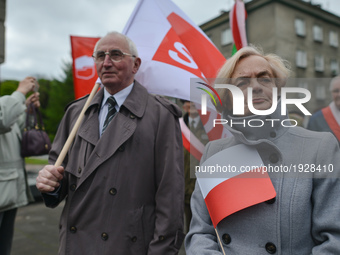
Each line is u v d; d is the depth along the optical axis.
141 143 1.46
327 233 0.94
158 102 1.59
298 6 16.88
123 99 1.57
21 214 5.05
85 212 1.41
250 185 1.03
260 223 1.01
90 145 1.49
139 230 1.40
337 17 18.45
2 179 2.31
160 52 1.95
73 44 2.36
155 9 2.05
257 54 1.15
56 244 3.76
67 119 1.71
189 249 1.13
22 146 2.48
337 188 0.97
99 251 1.36
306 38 17.50
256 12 16.86
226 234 1.07
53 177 1.42
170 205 1.42
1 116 2.09
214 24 17.38
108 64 1.51
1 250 2.47
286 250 0.97
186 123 2.43
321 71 18.19
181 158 1.53
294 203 0.98
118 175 1.42
